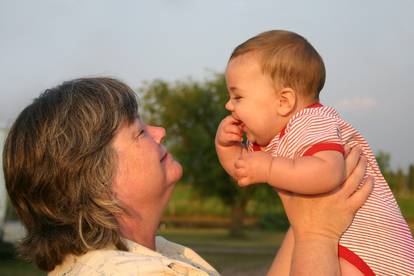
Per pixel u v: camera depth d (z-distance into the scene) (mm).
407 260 2367
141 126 2396
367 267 2309
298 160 2293
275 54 2592
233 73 2691
